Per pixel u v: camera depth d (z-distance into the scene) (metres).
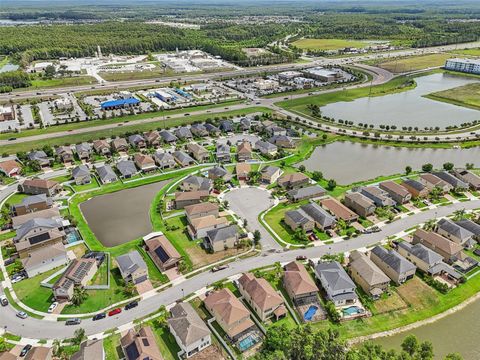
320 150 158.00
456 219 103.06
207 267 89.81
